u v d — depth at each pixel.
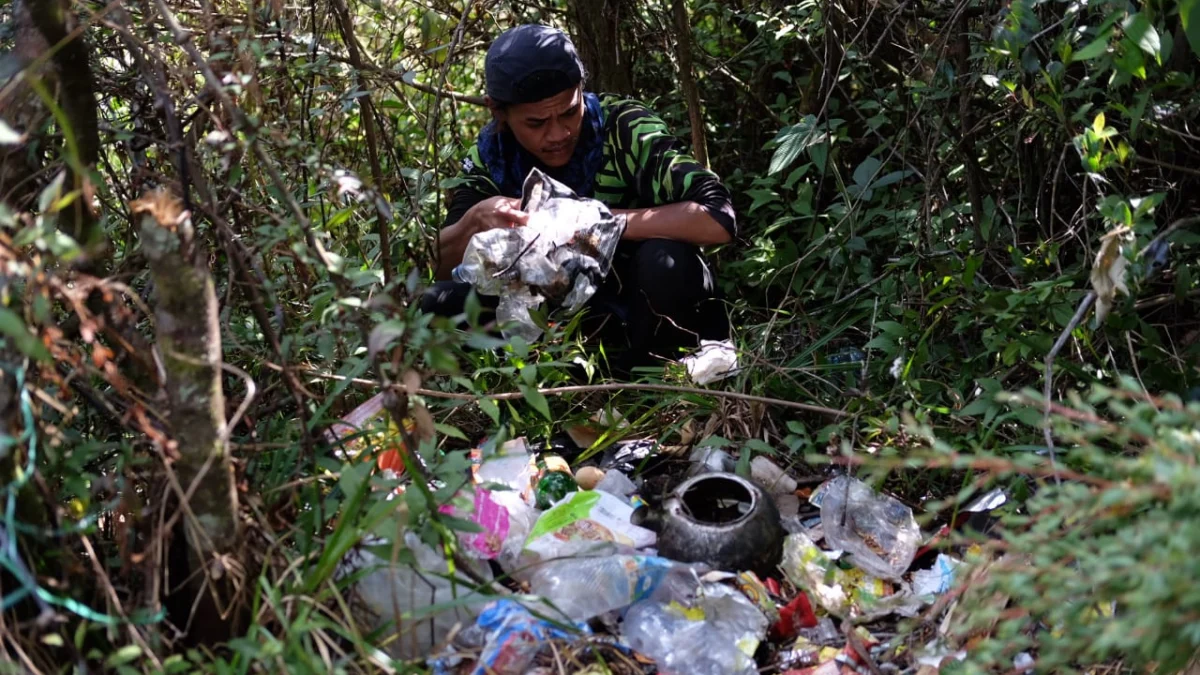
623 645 2.04
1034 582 1.74
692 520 2.24
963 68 3.00
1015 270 2.75
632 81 3.92
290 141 2.04
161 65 2.10
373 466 2.09
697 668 2.00
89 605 1.89
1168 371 2.36
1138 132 2.58
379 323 1.94
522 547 2.21
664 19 3.89
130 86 2.39
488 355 2.75
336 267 1.89
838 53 3.51
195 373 1.74
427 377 2.34
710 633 2.04
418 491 1.90
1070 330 2.11
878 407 2.61
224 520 1.82
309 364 2.59
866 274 3.17
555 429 2.83
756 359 2.77
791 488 2.54
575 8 3.72
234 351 2.56
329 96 3.08
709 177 3.05
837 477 2.49
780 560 2.27
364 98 2.76
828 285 3.34
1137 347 2.61
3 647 1.64
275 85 2.72
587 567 2.09
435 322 1.75
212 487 1.79
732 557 2.19
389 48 3.46
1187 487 1.42
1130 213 2.06
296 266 2.58
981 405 2.39
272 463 2.12
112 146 2.75
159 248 1.68
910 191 3.25
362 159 3.35
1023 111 2.85
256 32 2.53
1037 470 1.92
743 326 3.25
